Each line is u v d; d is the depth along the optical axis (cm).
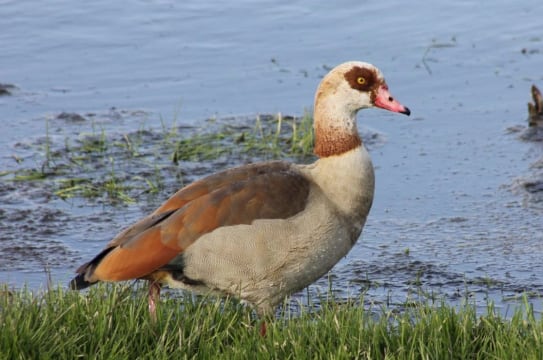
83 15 2158
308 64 1914
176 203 1022
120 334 949
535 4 2175
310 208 1020
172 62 1944
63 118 1745
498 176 1531
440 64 1903
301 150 1622
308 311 1132
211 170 1559
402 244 1336
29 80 1886
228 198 1010
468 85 1834
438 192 1488
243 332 962
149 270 991
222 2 2216
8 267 1270
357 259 1296
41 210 1434
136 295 1056
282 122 1711
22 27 2098
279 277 1019
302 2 2203
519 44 1983
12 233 1366
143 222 1016
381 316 1020
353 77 1056
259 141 1655
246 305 1052
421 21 2095
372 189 1059
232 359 916
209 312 992
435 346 927
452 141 1650
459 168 1560
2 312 973
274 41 2019
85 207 1446
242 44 2009
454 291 1202
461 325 973
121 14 2161
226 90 1833
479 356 934
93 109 1780
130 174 1548
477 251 1309
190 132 1688
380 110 1788
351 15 2130
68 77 1895
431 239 1348
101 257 1007
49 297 1007
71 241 1348
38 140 1662
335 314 980
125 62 1948
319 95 1065
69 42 2033
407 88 1827
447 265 1272
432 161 1585
